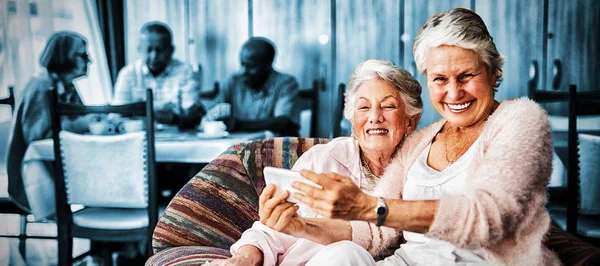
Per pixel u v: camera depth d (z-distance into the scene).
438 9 4.36
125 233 2.68
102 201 2.67
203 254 1.51
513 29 4.22
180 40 4.57
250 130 3.65
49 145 3.05
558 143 3.36
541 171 1.17
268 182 1.24
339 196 1.11
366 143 1.55
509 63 4.23
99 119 3.47
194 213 1.68
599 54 4.09
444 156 1.40
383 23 4.44
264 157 1.75
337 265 1.19
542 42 4.18
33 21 3.90
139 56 4.48
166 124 3.75
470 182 1.20
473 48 1.26
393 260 1.39
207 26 4.56
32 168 3.14
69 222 2.71
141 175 2.65
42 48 3.92
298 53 4.53
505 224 1.12
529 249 1.21
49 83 3.73
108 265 3.25
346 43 4.49
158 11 4.52
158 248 1.67
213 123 3.21
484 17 4.27
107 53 4.39
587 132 3.29
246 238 1.45
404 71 1.54
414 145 1.49
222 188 1.71
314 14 4.49
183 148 2.86
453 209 1.11
